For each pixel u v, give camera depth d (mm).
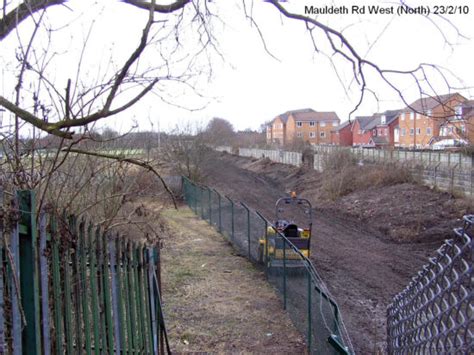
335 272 13508
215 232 17359
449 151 25203
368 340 8570
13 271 2451
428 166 24578
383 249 16625
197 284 10484
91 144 7480
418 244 17359
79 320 3496
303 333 7586
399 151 28703
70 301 3322
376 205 23203
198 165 30125
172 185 26750
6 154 3762
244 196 30625
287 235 12750
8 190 3645
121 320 4438
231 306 9055
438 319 2982
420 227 18859
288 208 26453
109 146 8250
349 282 12562
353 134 69188
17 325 2553
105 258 4098
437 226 18625
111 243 4262
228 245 15062
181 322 8047
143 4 4668
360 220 22094
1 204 2537
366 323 9523
